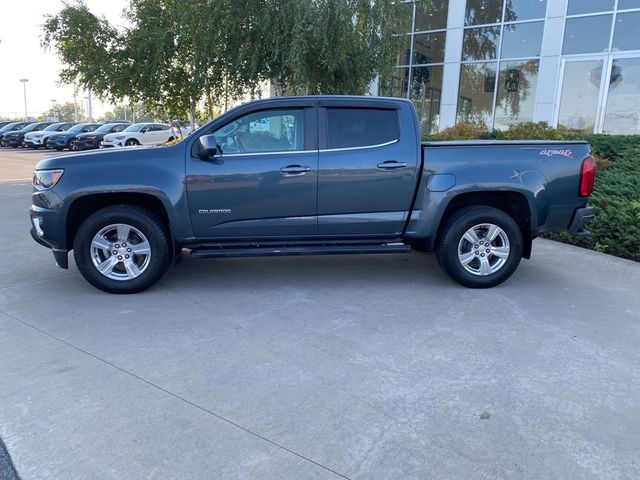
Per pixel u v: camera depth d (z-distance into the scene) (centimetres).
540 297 501
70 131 3206
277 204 500
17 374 342
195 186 488
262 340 397
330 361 363
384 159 502
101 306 470
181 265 611
